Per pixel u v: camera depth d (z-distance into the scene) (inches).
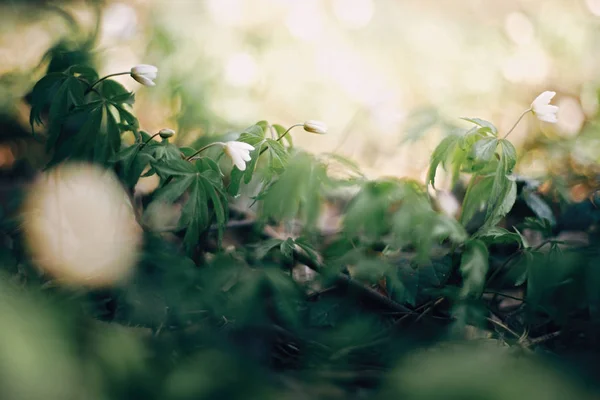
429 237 17.7
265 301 19.0
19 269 19.3
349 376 16.8
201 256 19.8
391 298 19.6
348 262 18.8
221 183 18.5
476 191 19.5
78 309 16.5
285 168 18.6
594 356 16.8
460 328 17.7
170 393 14.2
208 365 14.7
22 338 12.5
